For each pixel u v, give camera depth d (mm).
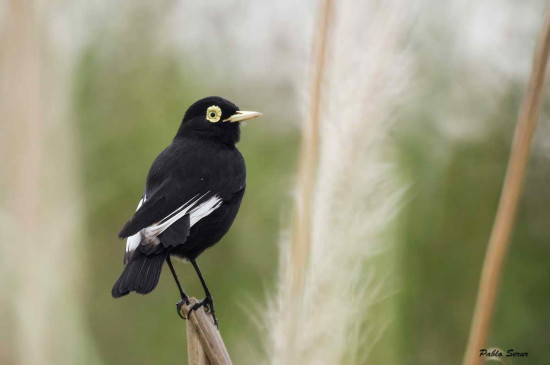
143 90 12828
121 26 12695
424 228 11766
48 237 8711
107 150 12406
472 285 12016
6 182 8648
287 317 6316
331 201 6414
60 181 8930
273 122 13938
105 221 12398
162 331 12812
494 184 12633
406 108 10141
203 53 14078
